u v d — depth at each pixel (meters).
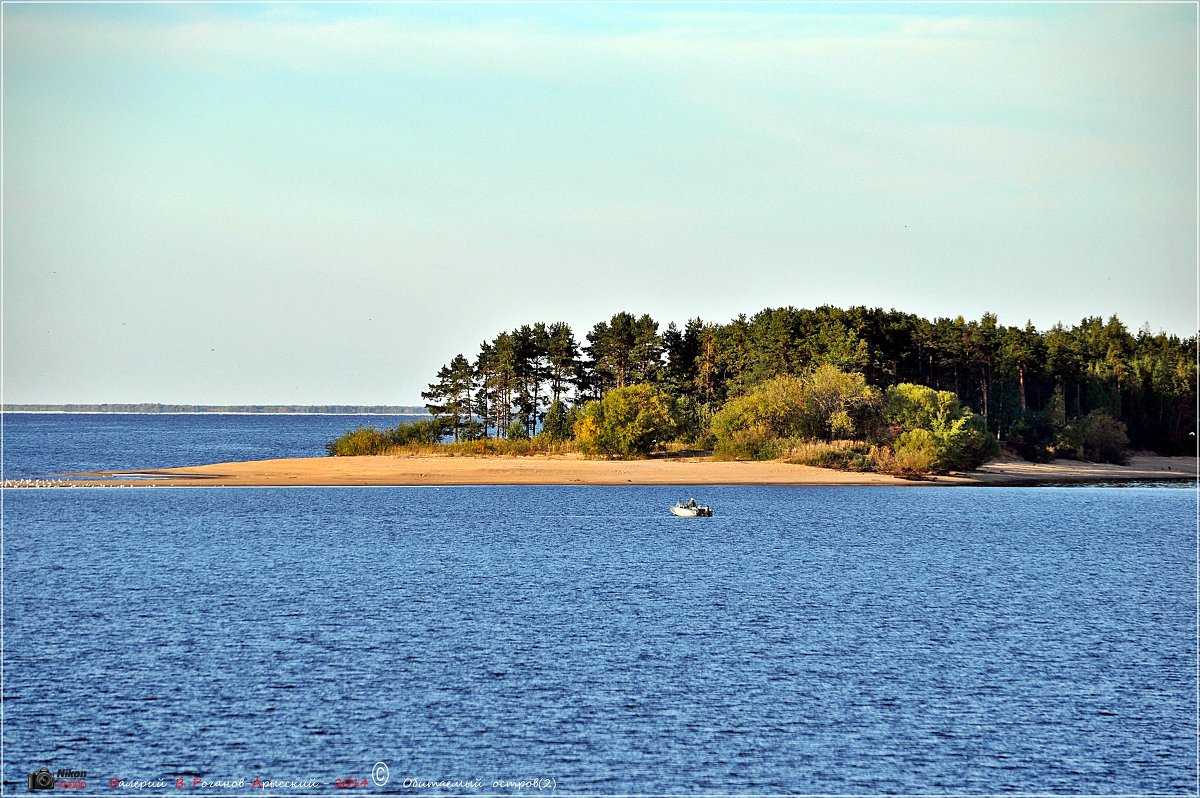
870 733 150.62
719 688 169.25
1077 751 145.62
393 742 144.75
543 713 156.62
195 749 141.88
